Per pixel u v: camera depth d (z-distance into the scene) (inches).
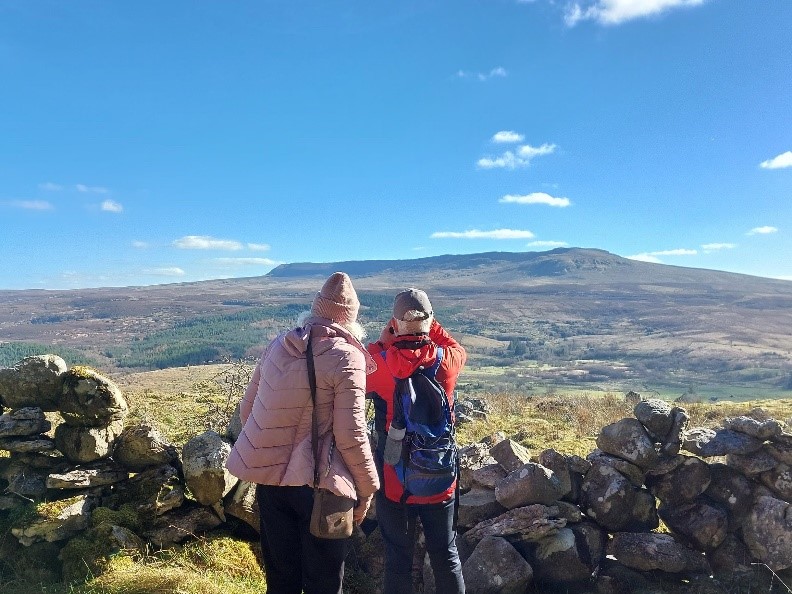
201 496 193.0
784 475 209.0
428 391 149.4
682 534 211.2
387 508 150.6
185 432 342.0
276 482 121.1
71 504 184.2
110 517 184.9
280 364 124.6
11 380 199.2
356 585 193.0
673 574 201.2
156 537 183.9
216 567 175.0
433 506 147.0
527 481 199.6
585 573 194.5
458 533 208.7
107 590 154.9
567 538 195.8
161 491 191.8
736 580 199.0
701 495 216.1
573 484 213.2
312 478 119.8
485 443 250.1
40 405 202.1
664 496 217.0
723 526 206.8
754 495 211.5
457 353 160.9
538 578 194.2
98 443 196.7
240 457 123.3
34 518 178.5
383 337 157.9
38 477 192.4
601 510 208.2
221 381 535.8
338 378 121.8
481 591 184.7
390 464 147.8
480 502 209.2
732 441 211.5
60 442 198.8
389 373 150.2
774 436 211.2
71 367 204.1
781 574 200.8
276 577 129.0
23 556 176.7
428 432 147.3
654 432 219.3
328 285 131.9
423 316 152.0
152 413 402.0
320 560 123.5
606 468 213.0
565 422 482.6
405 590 149.7
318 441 121.7
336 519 119.6
